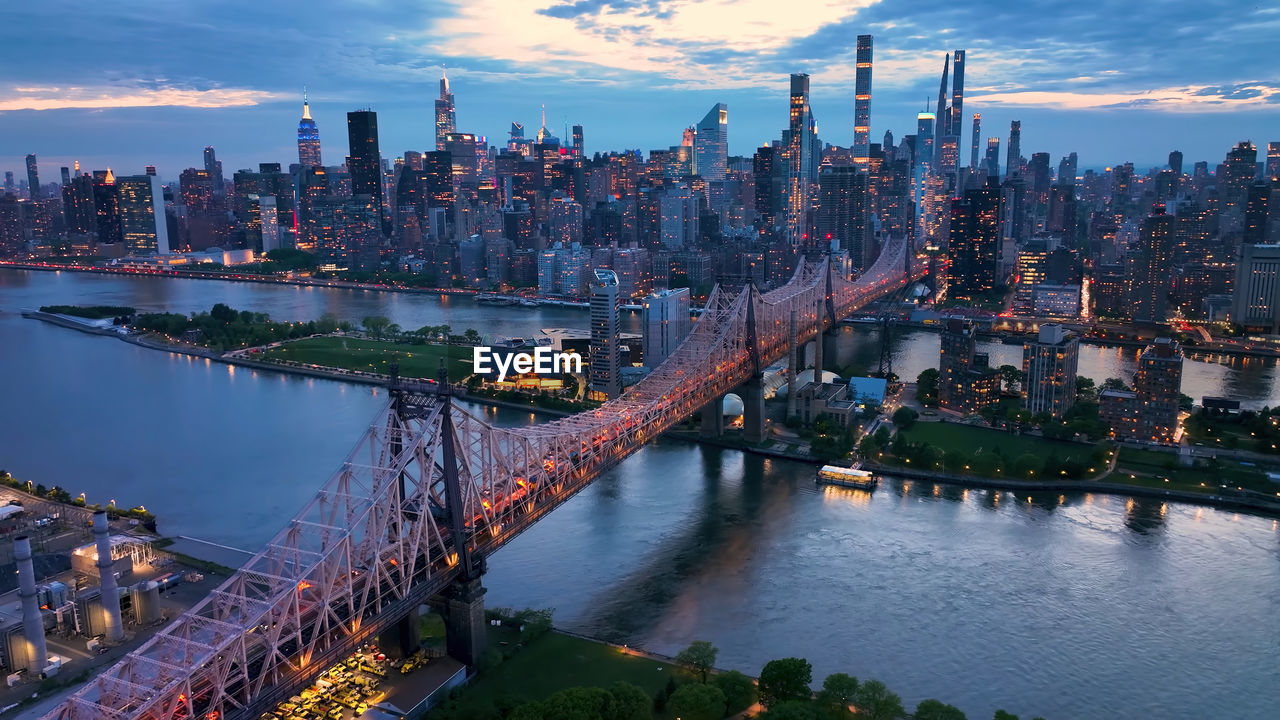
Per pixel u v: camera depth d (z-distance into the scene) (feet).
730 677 485.15
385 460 526.98
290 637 429.38
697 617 591.37
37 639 513.04
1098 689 513.86
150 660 392.88
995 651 551.18
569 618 590.14
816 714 440.45
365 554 500.74
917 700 501.97
